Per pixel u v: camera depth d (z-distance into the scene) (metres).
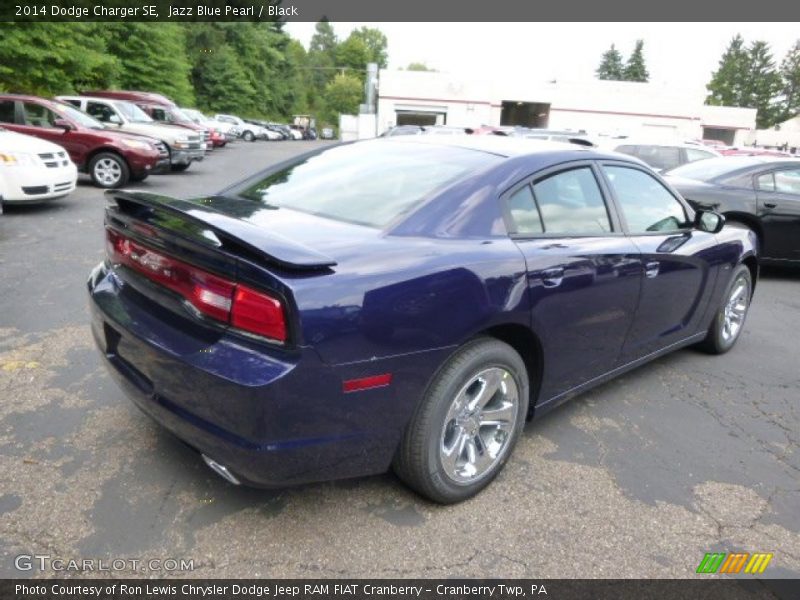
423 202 2.58
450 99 39.97
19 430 2.87
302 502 2.51
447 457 2.47
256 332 2.01
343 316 2.04
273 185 3.10
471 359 2.43
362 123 44.81
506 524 2.48
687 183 7.34
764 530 2.58
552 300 2.73
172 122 18.19
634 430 3.37
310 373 2.00
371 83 46.56
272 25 71.62
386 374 2.18
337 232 2.38
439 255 2.36
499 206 2.69
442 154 3.02
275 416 1.99
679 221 3.86
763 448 3.28
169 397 2.23
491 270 2.46
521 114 43.59
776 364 4.55
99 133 11.36
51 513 2.33
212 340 2.10
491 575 2.21
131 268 2.48
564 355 2.95
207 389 2.05
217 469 2.23
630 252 3.20
